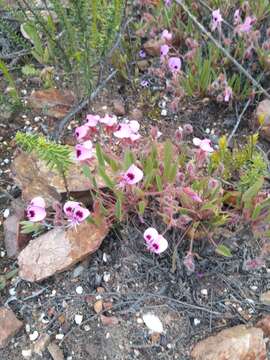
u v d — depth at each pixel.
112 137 0.32
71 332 0.27
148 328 0.27
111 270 0.28
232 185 0.29
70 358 0.26
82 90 0.35
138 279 0.28
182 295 0.27
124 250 0.28
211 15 0.37
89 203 0.30
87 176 0.27
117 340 0.26
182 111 0.35
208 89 0.34
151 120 0.35
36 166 0.30
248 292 0.28
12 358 0.26
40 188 0.30
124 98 0.36
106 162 0.30
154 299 0.27
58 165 0.25
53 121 0.34
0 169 0.33
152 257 0.28
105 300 0.27
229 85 0.34
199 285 0.28
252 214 0.28
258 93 0.35
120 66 0.36
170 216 0.27
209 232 0.28
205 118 0.35
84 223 0.28
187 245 0.28
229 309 0.27
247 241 0.29
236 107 0.35
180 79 0.34
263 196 0.28
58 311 0.27
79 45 0.33
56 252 0.28
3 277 0.28
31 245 0.28
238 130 0.34
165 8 0.37
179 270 0.28
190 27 0.37
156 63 0.37
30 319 0.27
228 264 0.28
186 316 0.27
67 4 0.37
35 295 0.28
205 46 0.37
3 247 0.30
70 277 0.28
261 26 0.37
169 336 0.26
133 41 0.38
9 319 0.27
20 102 0.34
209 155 0.31
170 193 0.27
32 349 0.26
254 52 0.36
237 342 0.25
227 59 0.35
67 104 0.35
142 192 0.27
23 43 0.35
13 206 0.31
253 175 0.27
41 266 0.28
